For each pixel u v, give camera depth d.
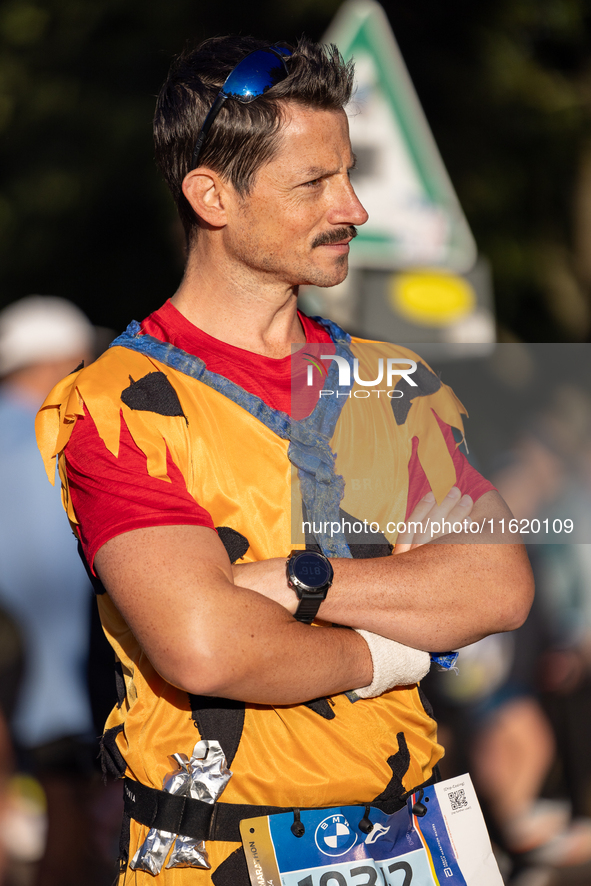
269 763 5.05
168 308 5.64
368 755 5.19
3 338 11.56
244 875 5.00
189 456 5.20
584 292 25.58
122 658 5.36
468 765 10.59
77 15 27.20
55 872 9.87
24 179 27.05
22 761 10.20
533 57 26.80
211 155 5.25
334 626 5.38
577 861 10.63
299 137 5.16
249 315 5.50
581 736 10.66
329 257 5.34
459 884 5.31
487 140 25.53
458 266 10.91
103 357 5.43
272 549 5.26
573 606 10.51
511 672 10.57
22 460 10.34
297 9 24.02
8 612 10.12
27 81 27.28
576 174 25.83
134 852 5.15
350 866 5.07
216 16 25.36
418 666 5.31
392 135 10.90
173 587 4.86
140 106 26.05
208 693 4.85
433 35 25.73
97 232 27.14
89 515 5.12
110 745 5.37
